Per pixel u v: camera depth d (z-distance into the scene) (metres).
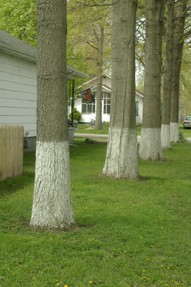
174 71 24.98
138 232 5.95
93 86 47.88
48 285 4.14
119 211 7.10
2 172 9.38
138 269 4.63
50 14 5.50
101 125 39.34
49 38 5.52
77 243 5.29
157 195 8.75
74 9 17.14
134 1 10.14
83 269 4.52
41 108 5.66
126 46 10.14
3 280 4.19
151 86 14.93
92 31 30.77
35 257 4.79
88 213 6.87
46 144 5.69
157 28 14.79
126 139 10.27
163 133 20.39
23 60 14.82
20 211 6.79
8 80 13.73
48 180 5.71
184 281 4.42
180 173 12.27
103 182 9.77
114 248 5.21
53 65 5.55
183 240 5.75
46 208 5.73
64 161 5.75
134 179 10.29
